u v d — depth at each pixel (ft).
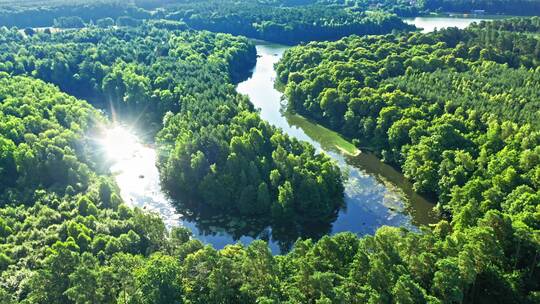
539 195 414.00
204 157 543.39
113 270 328.29
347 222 505.66
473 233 343.87
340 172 549.95
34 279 310.04
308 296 299.99
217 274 306.96
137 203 539.70
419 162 552.41
